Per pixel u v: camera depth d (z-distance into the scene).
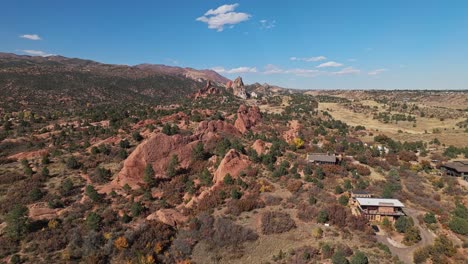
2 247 53.31
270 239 59.06
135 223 64.19
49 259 51.44
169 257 54.84
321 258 52.41
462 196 85.81
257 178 82.00
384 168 102.75
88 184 79.88
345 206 70.44
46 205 67.88
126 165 85.88
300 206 68.88
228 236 59.16
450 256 55.59
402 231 64.44
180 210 70.50
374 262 50.59
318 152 109.69
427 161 113.75
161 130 120.00
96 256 52.00
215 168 89.06
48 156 96.00
